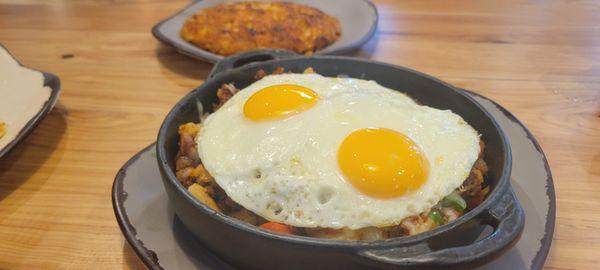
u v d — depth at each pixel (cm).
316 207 20
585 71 38
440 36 44
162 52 42
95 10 51
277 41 40
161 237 22
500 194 19
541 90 35
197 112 26
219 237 19
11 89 33
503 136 22
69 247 24
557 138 31
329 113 23
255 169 21
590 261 22
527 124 32
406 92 28
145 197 24
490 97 35
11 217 26
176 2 52
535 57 40
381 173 20
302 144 22
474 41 42
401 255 16
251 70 28
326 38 41
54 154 31
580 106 34
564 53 40
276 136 22
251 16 42
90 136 32
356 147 21
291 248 17
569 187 27
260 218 21
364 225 20
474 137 23
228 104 25
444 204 21
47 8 51
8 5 52
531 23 45
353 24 44
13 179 29
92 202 27
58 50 43
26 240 25
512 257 21
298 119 23
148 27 47
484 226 20
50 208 27
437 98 26
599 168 28
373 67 28
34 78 33
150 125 33
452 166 22
